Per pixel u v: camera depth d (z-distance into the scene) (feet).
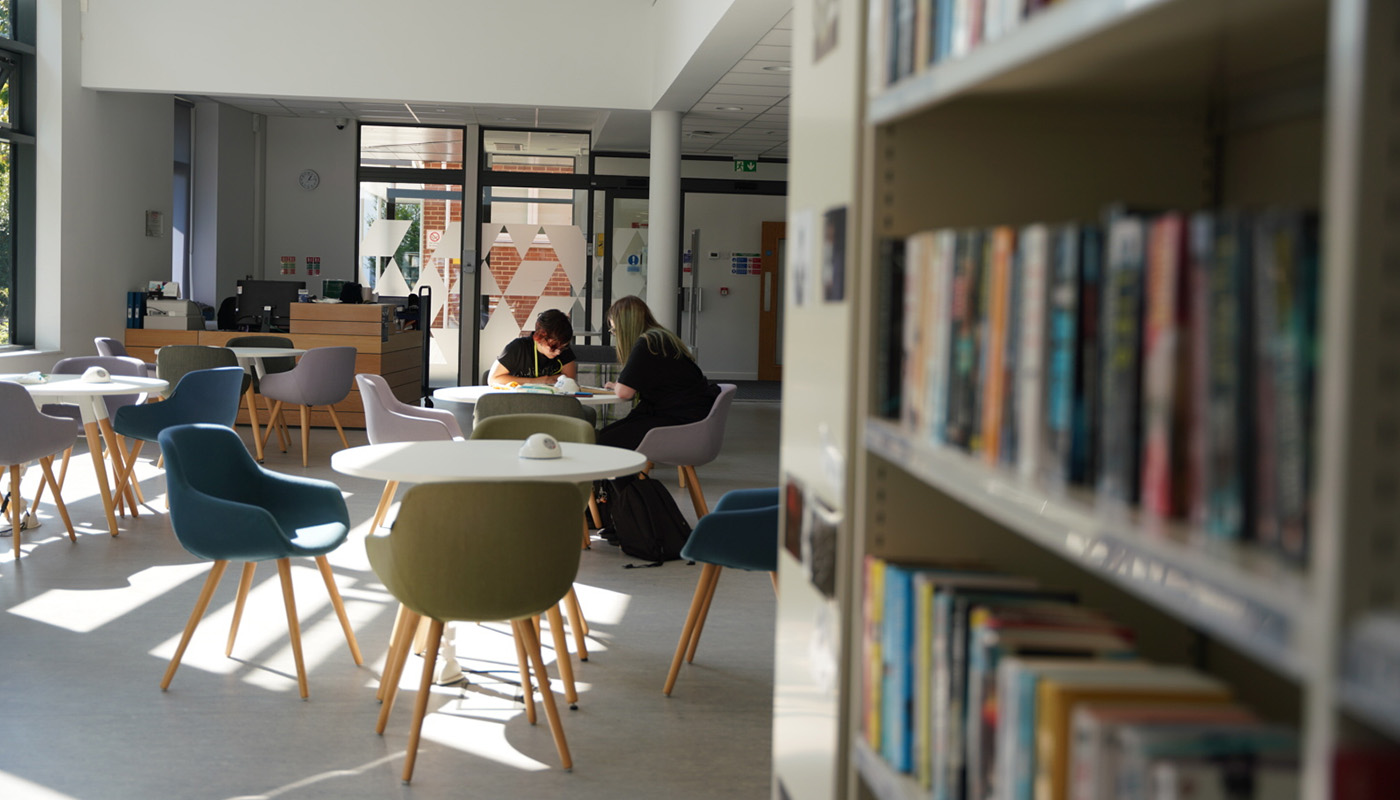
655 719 11.90
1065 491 3.32
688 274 53.93
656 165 35.19
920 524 5.56
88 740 10.96
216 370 22.20
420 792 9.98
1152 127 5.45
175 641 14.12
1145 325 3.05
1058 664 3.79
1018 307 3.74
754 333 54.44
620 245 45.83
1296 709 4.81
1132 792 3.09
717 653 14.23
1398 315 2.10
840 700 5.62
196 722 11.50
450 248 44.86
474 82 34.24
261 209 44.19
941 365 4.46
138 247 36.37
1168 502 2.90
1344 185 2.09
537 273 45.09
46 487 24.17
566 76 34.58
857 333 5.48
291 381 28.76
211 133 40.88
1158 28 3.39
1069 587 5.64
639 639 14.73
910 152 5.43
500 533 9.94
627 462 12.43
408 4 33.94
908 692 4.90
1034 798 3.65
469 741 11.18
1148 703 3.48
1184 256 2.87
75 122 32.89
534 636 10.67
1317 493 2.17
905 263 5.33
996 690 3.99
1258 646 2.34
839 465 5.68
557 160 44.96
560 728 10.58
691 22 27.43
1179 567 2.63
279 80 33.73
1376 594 2.11
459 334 45.03
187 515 11.98
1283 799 2.99
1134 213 3.29
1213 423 2.75
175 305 34.81
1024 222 5.48
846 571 5.62
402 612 12.21
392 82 34.01
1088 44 3.71
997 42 3.68
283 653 13.76
